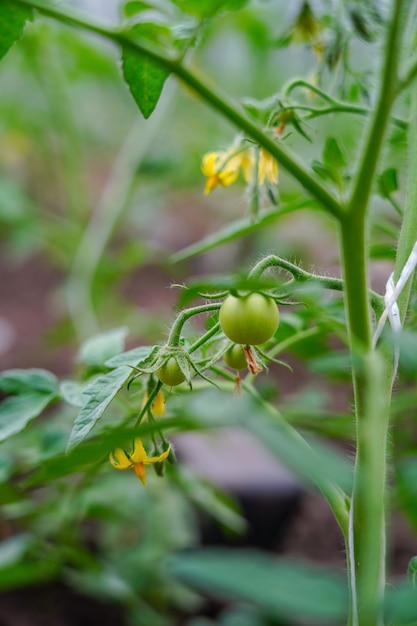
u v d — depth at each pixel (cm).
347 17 43
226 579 26
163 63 33
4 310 134
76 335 99
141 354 39
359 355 34
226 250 137
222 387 43
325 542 74
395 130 45
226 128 141
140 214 139
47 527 60
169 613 68
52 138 172
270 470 75
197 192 171
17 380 43
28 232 115
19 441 55
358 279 35
